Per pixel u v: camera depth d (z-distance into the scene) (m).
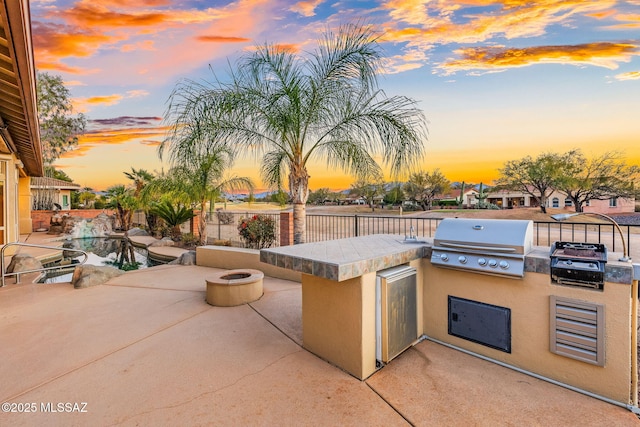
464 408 1.94
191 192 10.12
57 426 1.81
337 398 2.05
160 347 2.85
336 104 4.94
